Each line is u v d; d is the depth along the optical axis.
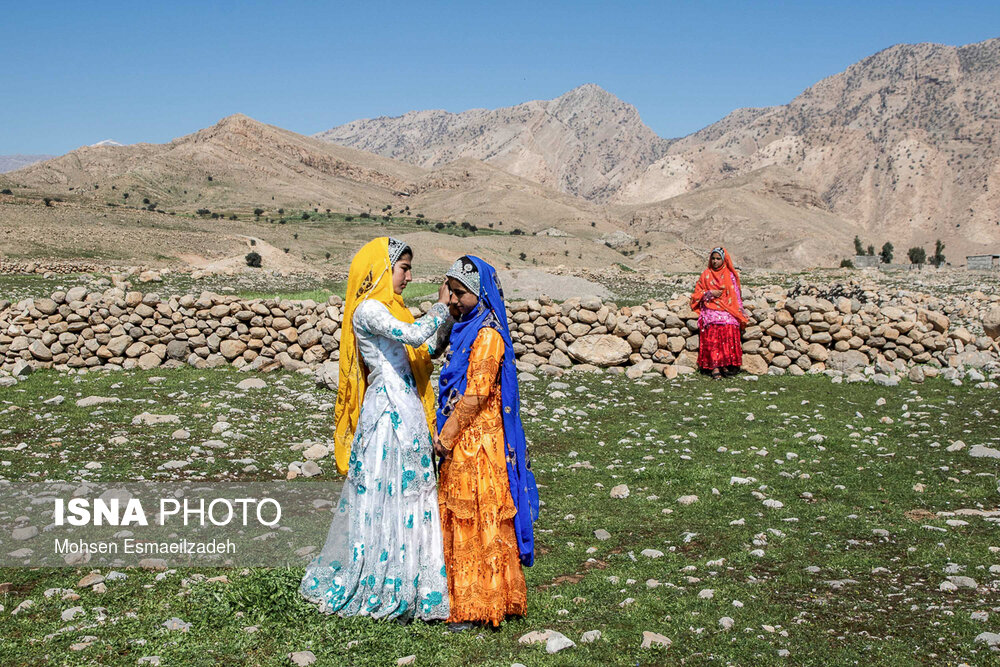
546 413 11.44
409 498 4.82
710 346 14.12
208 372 13.80
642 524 6.82
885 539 6.26
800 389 12.89
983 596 5.07
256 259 59.25
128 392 11.95
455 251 153.62
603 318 14.88
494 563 4.73
